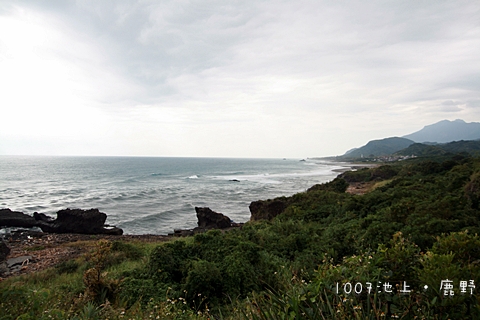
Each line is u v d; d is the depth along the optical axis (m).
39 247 16.84
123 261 10.16
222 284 5.53
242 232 9.86
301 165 172.25
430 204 8.41
